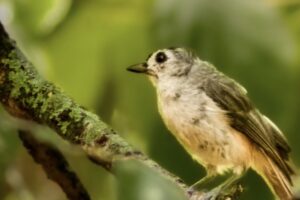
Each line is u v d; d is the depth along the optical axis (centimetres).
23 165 264
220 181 258
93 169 262
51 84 246
